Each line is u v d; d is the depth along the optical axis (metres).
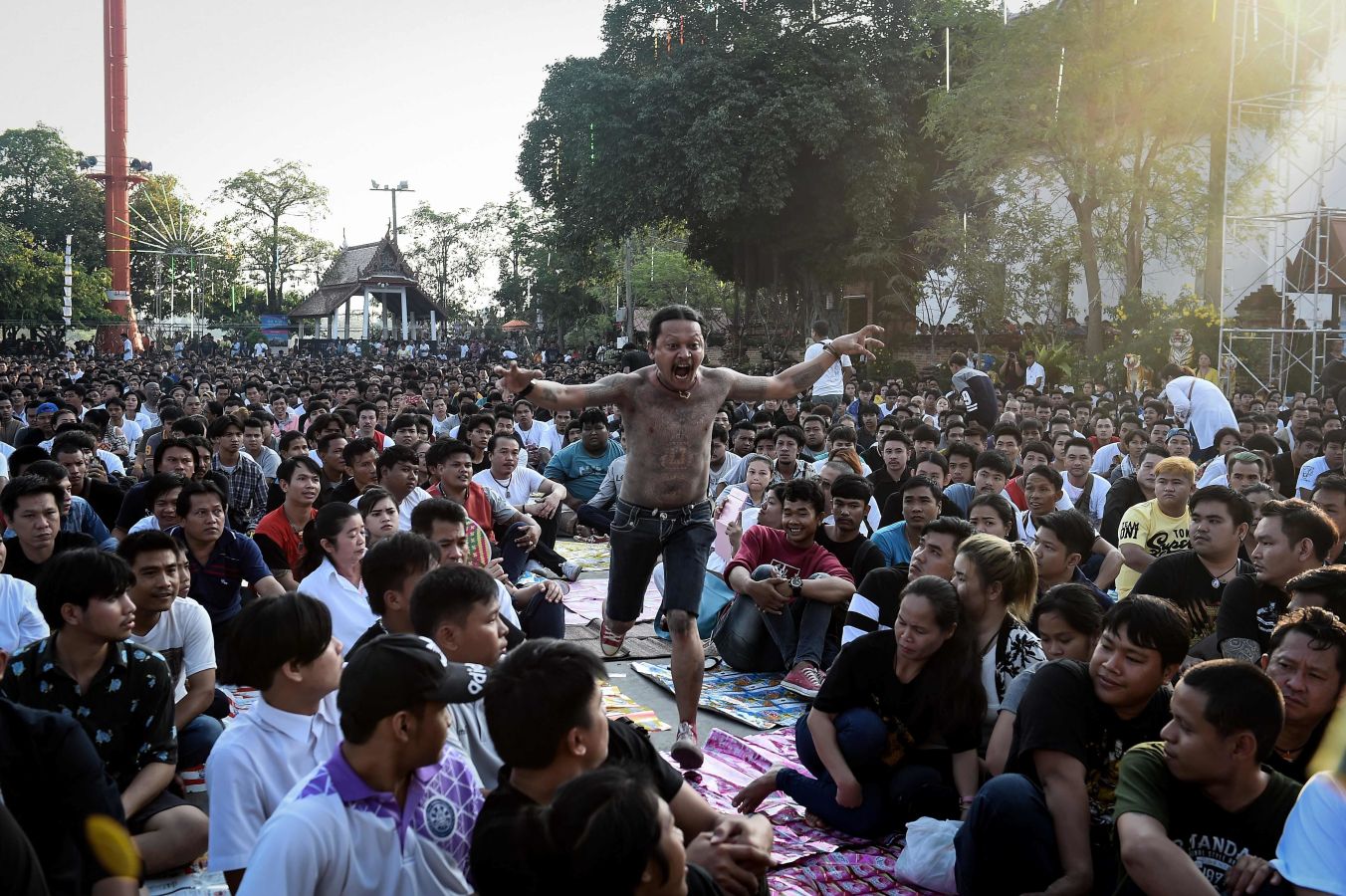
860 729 4.69
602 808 2.17
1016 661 4.96
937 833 4.39
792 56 32.44
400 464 7.80
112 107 55.78
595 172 33.78
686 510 5.52
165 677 4.28
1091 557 7.51
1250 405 18.75
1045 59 25.95
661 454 5.45
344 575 5.84
